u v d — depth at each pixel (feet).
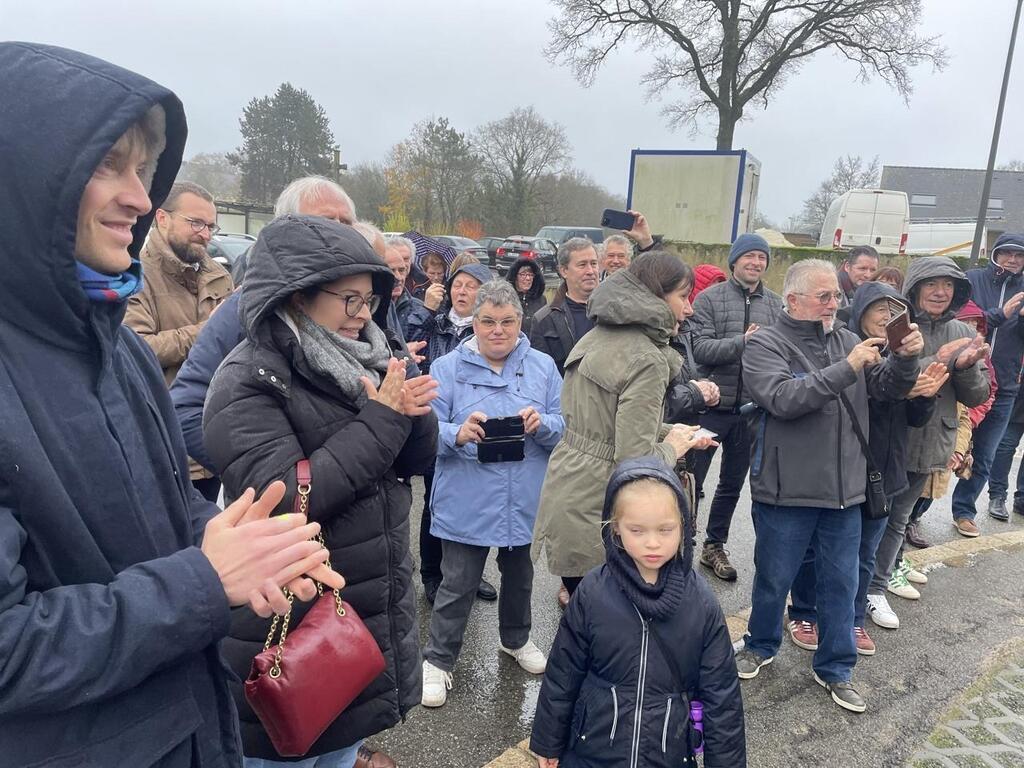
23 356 3.03
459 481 8.96
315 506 4.88
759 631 9.55
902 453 9.89
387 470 5.78
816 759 7.98
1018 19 42.68
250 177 143.74
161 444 3.75
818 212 151.64
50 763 2.94
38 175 2.84
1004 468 16.49
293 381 5.21
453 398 9.50
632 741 5.92
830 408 8.70
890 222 48.44
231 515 3.42
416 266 18.45
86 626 2.82
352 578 5.39
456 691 9.09
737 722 6.10
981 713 8.95
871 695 9.27
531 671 9.55
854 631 10.06
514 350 9.77
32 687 2.69
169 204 9.41
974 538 15.01
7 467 2.82
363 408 5.24
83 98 2.91
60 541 3.00
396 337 6.49
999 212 131.54
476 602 11.62
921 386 9.24
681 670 6.01
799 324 9.23
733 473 12.93
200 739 3.65
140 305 9.14
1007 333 14.82
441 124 121.60
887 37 63.67
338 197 7.97
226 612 3.16
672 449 7.86
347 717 5.42
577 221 136.56
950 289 11.73
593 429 8.14
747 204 42.93
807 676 9.68
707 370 13.10
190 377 6.50
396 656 5.73
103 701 3.10
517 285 16.93
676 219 42.11
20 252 2.92
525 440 9.28
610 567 6.18
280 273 4.92
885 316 10.34
